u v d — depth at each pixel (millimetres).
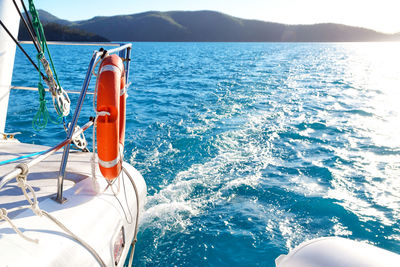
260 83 16672
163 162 5762
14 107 9234
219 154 6195
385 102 11672
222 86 15484
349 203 4492
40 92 2432
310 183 5074
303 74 21734
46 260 1538
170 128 7809
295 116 9289
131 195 2492
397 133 7688
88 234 1849
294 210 4336
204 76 19797
